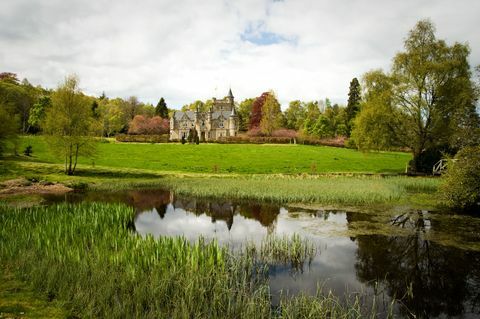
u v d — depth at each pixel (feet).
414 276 37.63
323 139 279.49
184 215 69.56
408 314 29.19
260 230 57.11
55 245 37.60
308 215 68.39
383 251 45.80
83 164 149.69
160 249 36.04
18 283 30.63
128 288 29.60
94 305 26.89
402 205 77.05
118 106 429.79
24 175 111.55
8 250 36.76
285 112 403.95
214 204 81.20
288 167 157.17
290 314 26.84
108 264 33.45
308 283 35.32
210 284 31.14
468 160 65.21
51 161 149.89
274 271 38.63
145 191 99.25
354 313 28.81
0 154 127.34
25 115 282.56
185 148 213.66
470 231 55.47
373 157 193.06
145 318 25.18
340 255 44.19
